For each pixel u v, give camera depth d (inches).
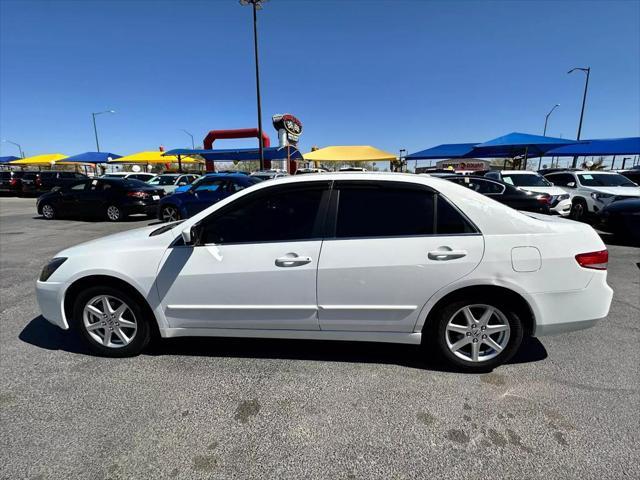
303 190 114.5
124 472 80.6
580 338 139.6
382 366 120.0
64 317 125.3
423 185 111.3
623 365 120.5
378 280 108.5
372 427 93.2
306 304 112.5
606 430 91.1
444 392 106.3
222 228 116.1
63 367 121.8
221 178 439.5
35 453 85.7
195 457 84.4
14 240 357.4
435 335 113.5
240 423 95.1
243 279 113.2
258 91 812.6
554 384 110.0
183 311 118.5
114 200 489.4
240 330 118.5
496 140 592.7
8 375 117.3
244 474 79.8
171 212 437.7
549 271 106.4
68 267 122.0
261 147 831.7
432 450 85.7
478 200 110.6
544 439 88.5
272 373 117.1
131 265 118.3
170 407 101.4
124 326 125.0
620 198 395.2
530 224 109.4
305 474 79.6
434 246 107.3
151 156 1273.4
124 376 116.2
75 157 1368.1
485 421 94.7
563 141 547.8
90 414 99.0
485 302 109.7
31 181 1015.0
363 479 78.4
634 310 168.4
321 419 96.2
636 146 930.1
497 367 118.8
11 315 166.4
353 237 110.5
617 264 249.9
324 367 120.0
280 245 112.1
